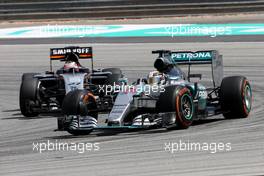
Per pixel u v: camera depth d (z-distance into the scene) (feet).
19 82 190.39
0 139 106.63
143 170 74.43
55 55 139.44
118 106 101.24
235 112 110.22
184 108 100.94
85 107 102.01
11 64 222.69
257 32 254.68
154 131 102.32
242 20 268.21
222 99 109.60
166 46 234.58
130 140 95.04
